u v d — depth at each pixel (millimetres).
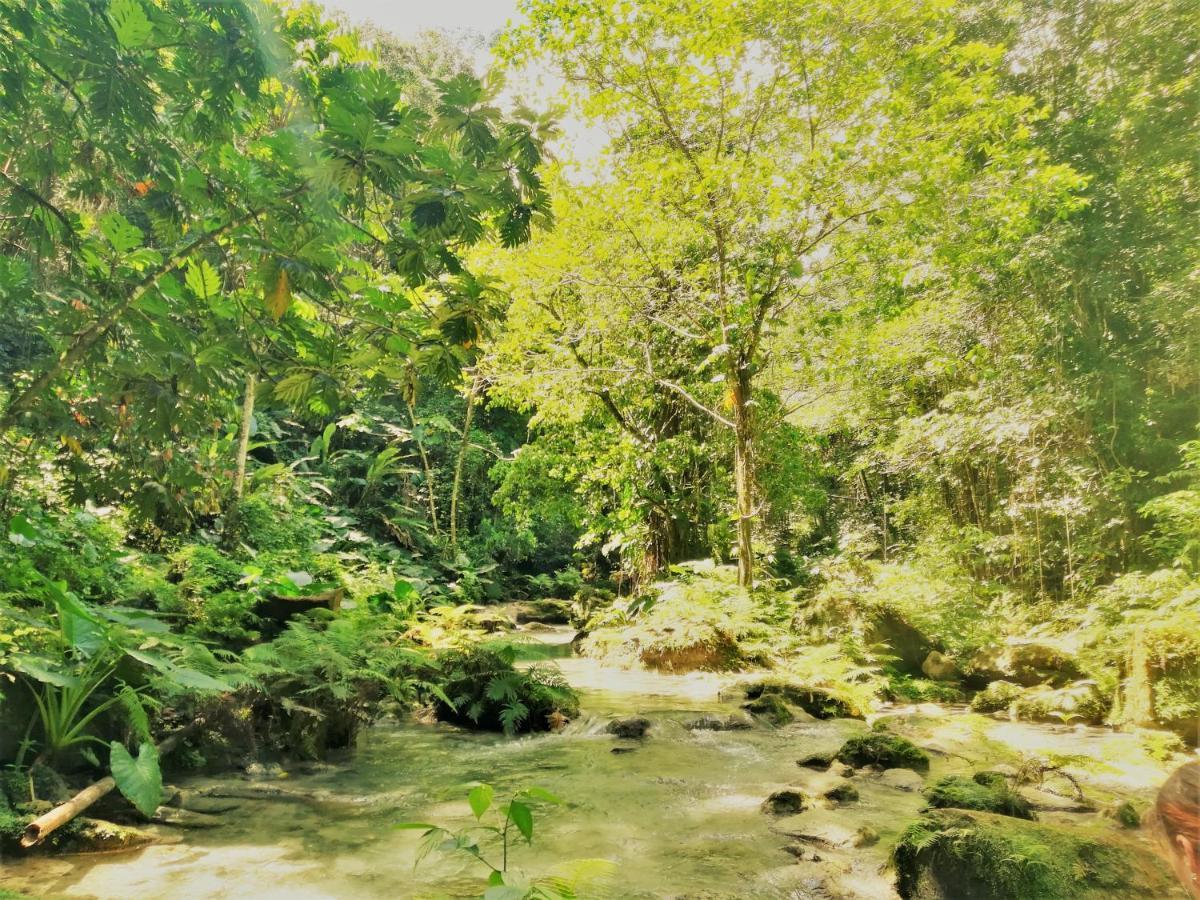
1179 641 5660
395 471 17297
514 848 3209
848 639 8508
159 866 2926
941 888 2664
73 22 2393
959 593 9273
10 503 5621
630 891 2736
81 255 3037
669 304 11086
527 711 5918
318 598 7176
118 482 3500
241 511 10250
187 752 4348
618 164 9570
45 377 3035
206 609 6348
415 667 6465
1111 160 9133
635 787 4207
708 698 7246
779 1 8039
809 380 12281
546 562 20000
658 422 13500
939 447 11070
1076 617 8289
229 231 2682
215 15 2422
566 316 11578
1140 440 8625
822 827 3459
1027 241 9328
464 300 2781
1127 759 4578
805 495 14086
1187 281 7957
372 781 4309
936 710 6844
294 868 2930
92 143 2793
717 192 8703
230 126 2729
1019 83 10281
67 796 3396
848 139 8453
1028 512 10617
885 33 8453
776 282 9578
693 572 11320
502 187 2570
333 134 2240
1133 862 2656
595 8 8250
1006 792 3664
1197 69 8430
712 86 8820
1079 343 9258
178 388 3213
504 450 19922
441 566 16469
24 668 3461
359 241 2707
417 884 2781
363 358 2986
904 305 10188
